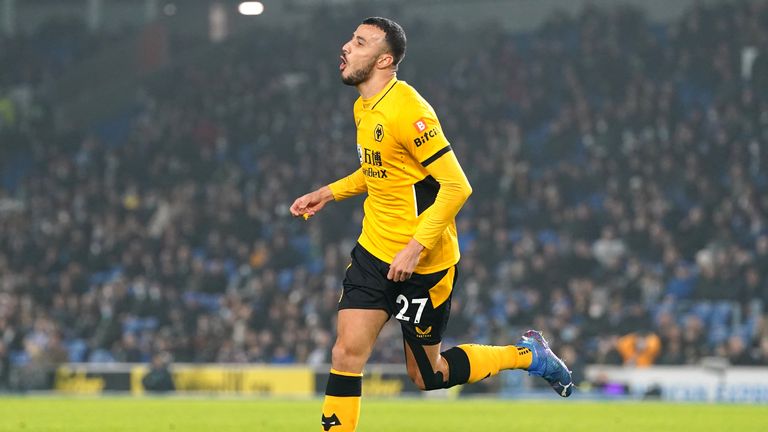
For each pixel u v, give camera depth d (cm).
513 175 7544
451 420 3170
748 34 8481
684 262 6644
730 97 7931
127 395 5478
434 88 8844
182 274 7119
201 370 5488
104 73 10688
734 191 7006
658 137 7794
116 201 8275
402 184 1669
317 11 10394
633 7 9850
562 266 6469
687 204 7319
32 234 8069
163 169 8656
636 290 6162
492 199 7525
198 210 7925
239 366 5484
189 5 11006
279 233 7338
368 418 3253
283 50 10044
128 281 7238
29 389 5722
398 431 2719
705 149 7506
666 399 5097
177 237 7650
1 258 7706
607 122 7956
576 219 6825
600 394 5184
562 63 9075
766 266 6162
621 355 5403
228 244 7481
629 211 6962
